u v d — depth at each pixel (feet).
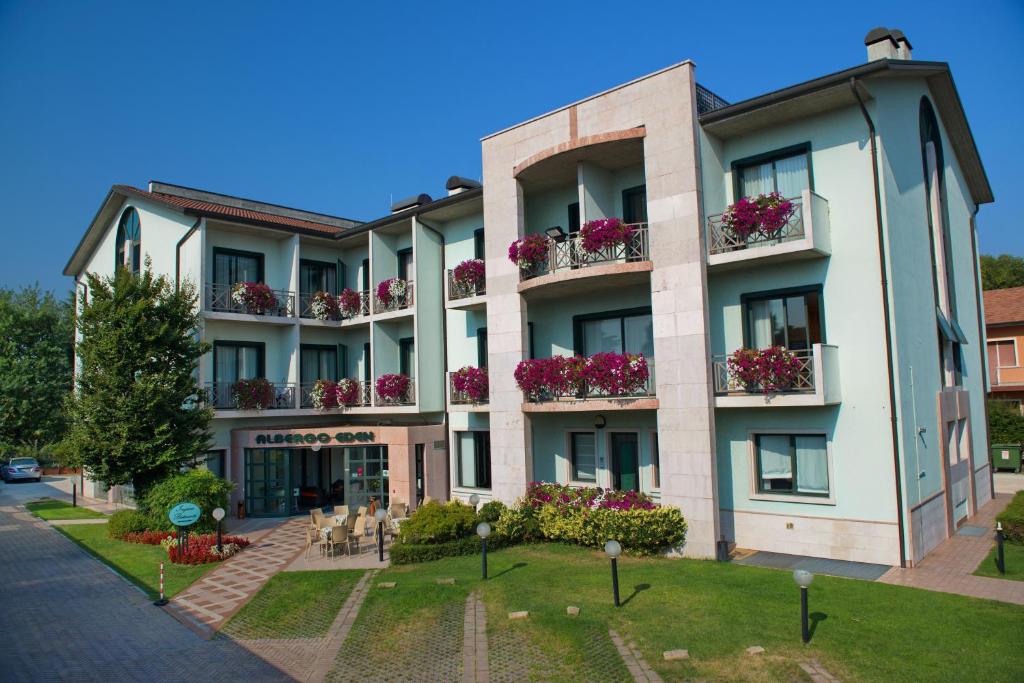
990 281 163.94
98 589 46.78
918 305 50.70
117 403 61.05
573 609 36.04
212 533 60.23
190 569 51.11
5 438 137.18
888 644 30.42
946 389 55.83
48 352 140.46
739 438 50.65
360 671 31.76
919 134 54.54
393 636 35.55
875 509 44.93
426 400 71.82
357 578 46.21
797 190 49.62
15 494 106.93
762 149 50.93
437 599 39.93
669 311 49.67
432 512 52.70
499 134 61.36
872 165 46.06
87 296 95.40
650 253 50.88
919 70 48.06
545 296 60.64
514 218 59.77
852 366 46.21
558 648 32.24
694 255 48.65
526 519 54.54
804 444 48.47
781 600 36.58
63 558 56.13
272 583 45.98
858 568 43.80
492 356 60.64
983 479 68.85
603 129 53.93
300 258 82.43
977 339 72.74
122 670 32.94
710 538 47.03
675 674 28.84
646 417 55.52
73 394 67.56
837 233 47.29
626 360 51.60
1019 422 94.73
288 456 73.20
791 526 48.14
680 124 49.70
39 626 39.42
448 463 72.95
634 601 37.60
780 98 46.37
